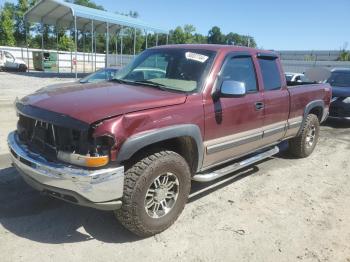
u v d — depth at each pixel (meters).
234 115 4.28
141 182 3.29
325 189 5.15
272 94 5.02
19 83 19.94
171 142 3.85
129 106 3.27
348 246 3.63
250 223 3.98
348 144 8.05
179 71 4.23
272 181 5.34
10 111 9.88
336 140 8.42
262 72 4.93
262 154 5.20
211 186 4.97
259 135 4.85
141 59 4.84
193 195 4.63
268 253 3.43
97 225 3.75
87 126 2.98
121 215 3.34
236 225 3.92
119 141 3.07
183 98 3.71
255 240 3.64
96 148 3.02
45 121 3.21
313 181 5.45
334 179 5.61
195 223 3.90
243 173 5.62
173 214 3.70
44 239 3.45
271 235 3.76
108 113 3.10
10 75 25.84
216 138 4.12
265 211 4.30
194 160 3.97
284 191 4.98
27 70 32.22
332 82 11.12
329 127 10.05
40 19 29.27
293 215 4.24
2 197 4.24
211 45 4.57
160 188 3.55
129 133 3.13
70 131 3.09
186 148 3.90
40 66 33.34
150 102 3.43
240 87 3.95
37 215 3.89
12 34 56.06
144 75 4.48
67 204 4.16
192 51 4.41
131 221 3.35
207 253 3.37
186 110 3.66
